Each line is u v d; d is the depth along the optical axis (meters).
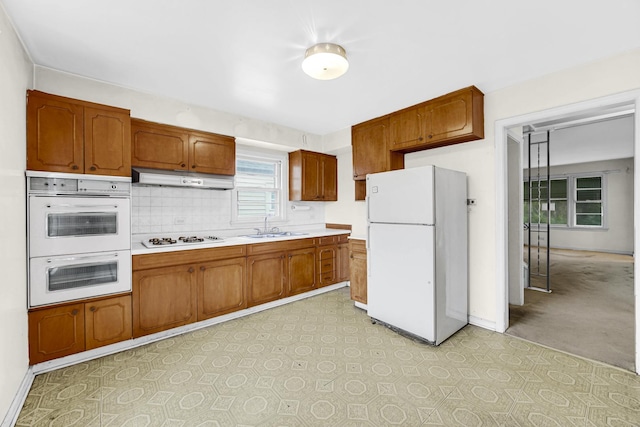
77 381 2.00
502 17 1.71
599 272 5.25
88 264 2.26
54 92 2.32
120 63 2.25
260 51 2.08
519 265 3.50
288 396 1.85
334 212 4.71
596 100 2.20
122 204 2.41
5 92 1.62
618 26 1.80
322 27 1.80
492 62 2.25
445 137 2.82
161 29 1.82
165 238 3.14
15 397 1.70
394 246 2.78
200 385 1.96
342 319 3.12
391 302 2.81
